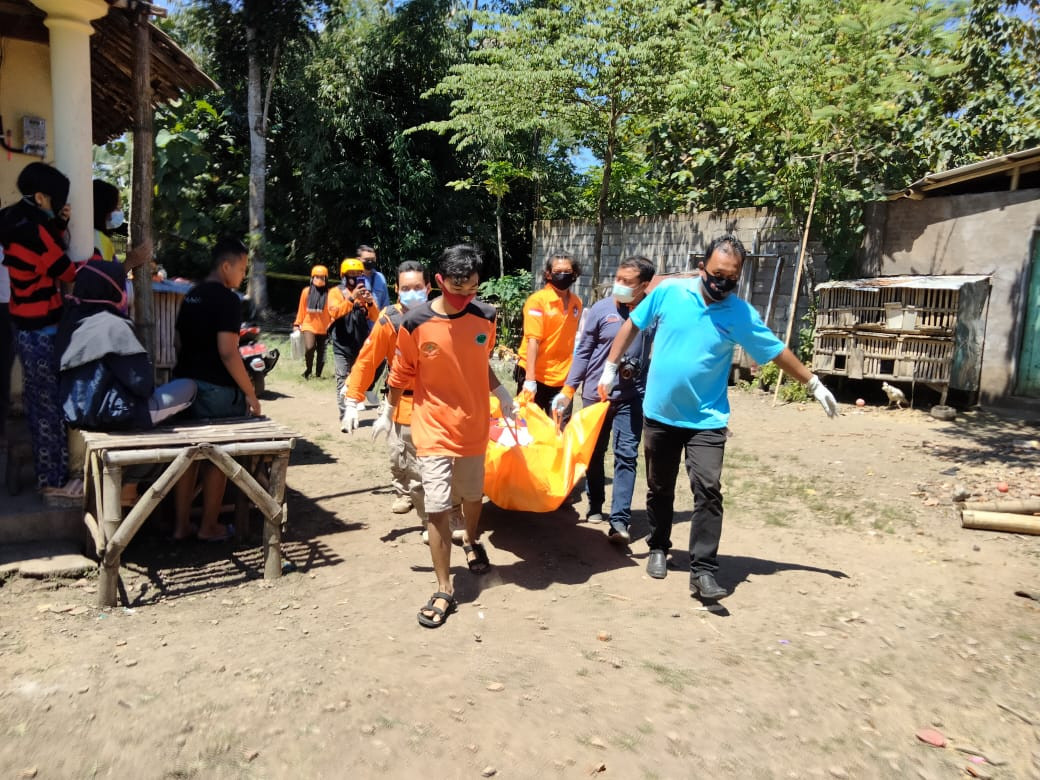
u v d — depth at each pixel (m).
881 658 3.77
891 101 12.59
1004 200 10.70
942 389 10.66
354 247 21.55
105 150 19.28
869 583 4.77
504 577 4.73
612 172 17.12
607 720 3.16
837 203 12.00
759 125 13.10
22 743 2.85
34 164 4.37
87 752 2.82
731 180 15.62
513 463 5.26
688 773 2.86
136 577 4.45
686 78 12.82
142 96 5.00
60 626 3.78
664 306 4.37
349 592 4.41
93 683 3.26
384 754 2.88
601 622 4.14
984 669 3.68
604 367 5.16
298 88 19.92
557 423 5.56
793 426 9.85
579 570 4.89
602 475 5.77
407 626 3.98
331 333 8.42
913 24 11.51
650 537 4.88
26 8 5.29
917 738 3.13
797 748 3.03
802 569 4.99
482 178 21.41
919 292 10.81
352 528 5.56
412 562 4.94
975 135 13.41
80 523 4.68
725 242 4.13
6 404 5.67
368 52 19.95
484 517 5.89
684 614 4.27
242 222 21.56
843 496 6.66
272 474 4.50
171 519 5.22
